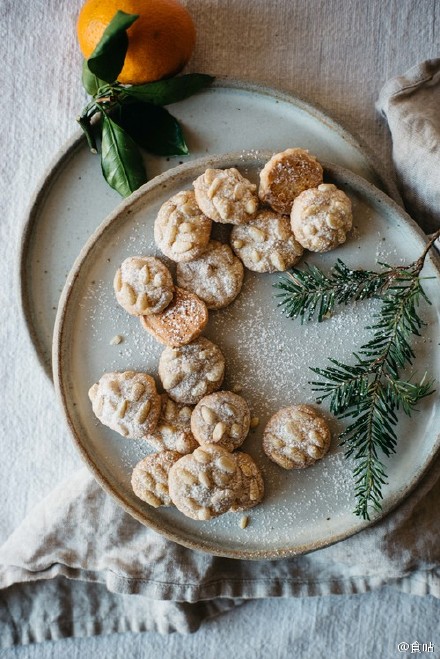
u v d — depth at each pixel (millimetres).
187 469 538
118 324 562
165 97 554
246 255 544
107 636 649
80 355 564
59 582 636
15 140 624
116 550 605
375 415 521
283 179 528
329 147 575
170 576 603
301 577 616
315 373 557
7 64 624
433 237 519
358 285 519
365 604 641
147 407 542
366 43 610
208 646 647
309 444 546
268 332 558
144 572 602
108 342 563
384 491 554
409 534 590
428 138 567
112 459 567
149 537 603
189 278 548
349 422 555
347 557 600
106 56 508
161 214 541
